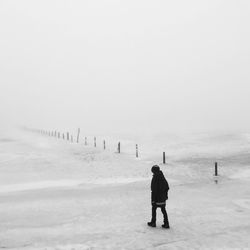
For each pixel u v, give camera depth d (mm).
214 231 13414
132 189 21812
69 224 14695
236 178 25031
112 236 12914
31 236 13258
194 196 19797
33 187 22953
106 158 33750
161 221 14859
